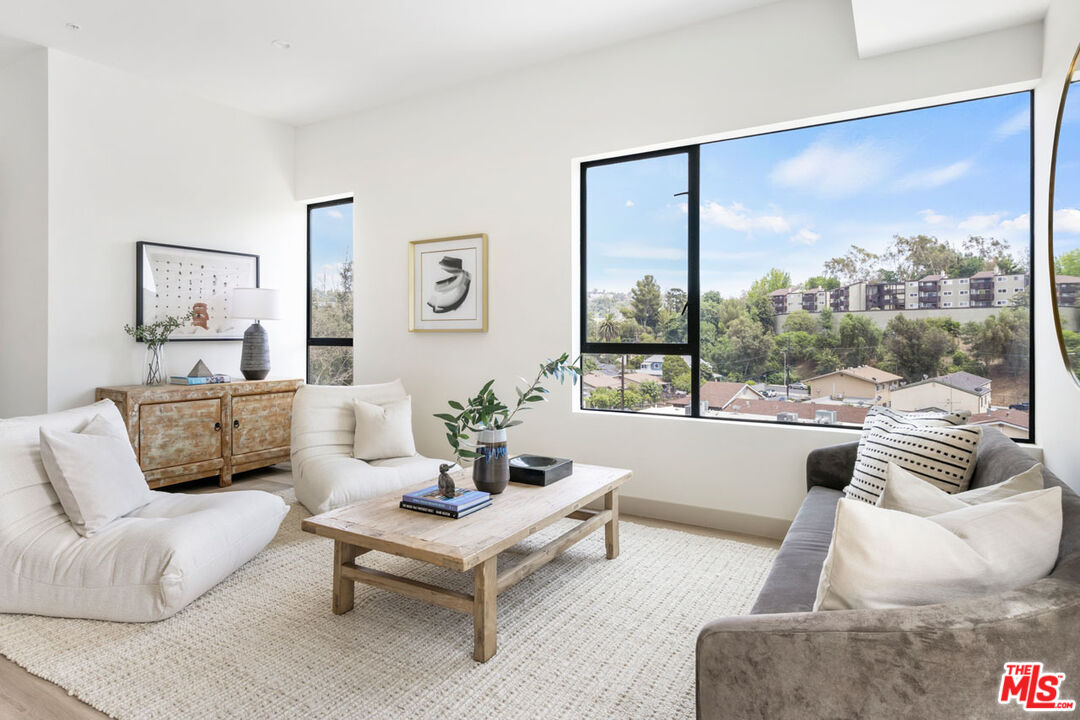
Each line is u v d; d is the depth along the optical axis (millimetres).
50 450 2355
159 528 2348
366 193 4711
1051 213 2137
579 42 3609
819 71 3082
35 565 2275
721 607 2398
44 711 1723
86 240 3863
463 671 1940
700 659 1168
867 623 1052
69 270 3783
